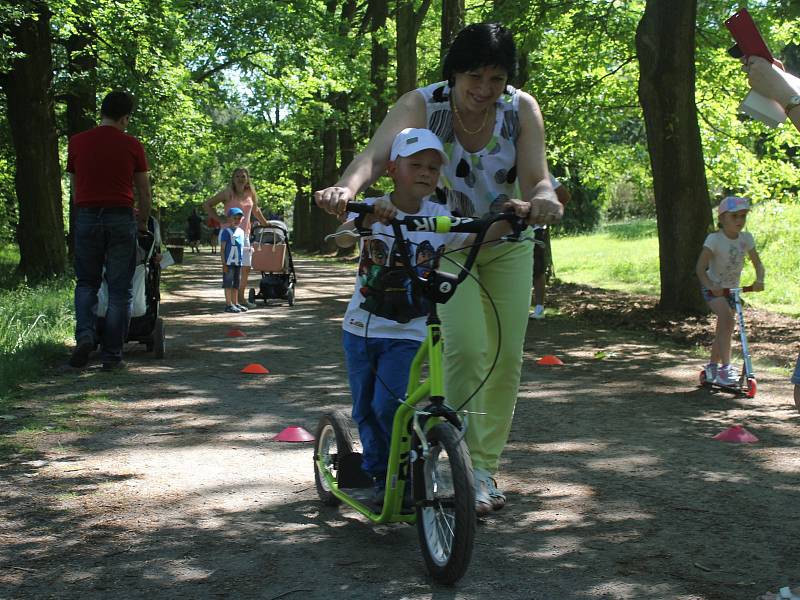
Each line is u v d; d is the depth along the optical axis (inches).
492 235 178.4
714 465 224.1
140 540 167.5
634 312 551.2
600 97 765.9
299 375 350.6
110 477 207.6
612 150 843.4
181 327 497.7
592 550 164.2
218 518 181.2
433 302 156.1
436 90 174.6
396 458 159.9
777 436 256.1
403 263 153.2
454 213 182.4
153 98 855.7
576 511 187.3
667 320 514.6
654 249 1170.0
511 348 185.6
